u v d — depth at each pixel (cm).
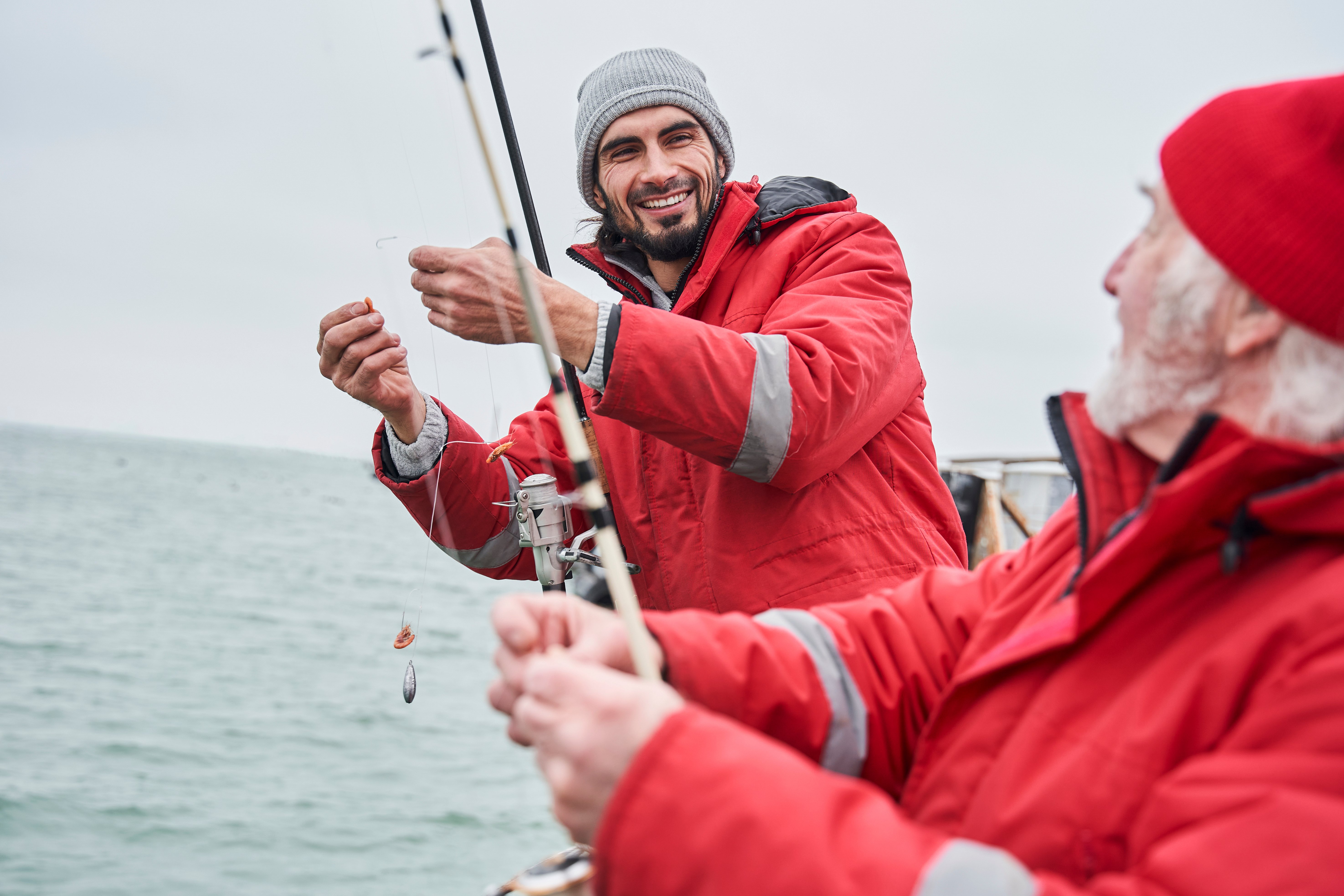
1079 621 85
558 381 94
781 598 181
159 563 3034
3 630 1792
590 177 222
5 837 807
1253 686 76
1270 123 80
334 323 188
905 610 118
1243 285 81
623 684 77
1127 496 92
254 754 1100
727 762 73
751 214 203
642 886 73
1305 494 74
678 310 205
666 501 196
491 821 859
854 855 70
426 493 204
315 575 2972
